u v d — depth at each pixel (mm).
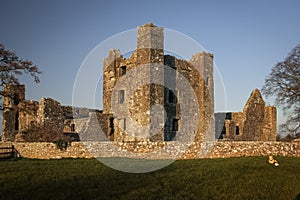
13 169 18422
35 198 12219
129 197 12703
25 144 26516
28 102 35812
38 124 33812
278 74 40219
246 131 41312
